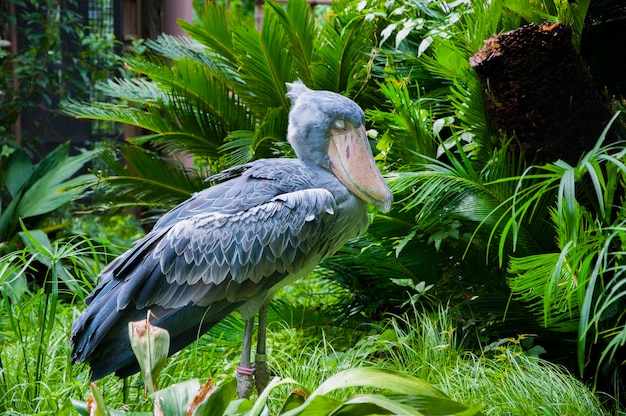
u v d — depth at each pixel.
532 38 5.59
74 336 4.90
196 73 7.65
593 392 5.46
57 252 6.04
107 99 10.62
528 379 5.36
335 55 7.25
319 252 5.03
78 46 10.61
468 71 6.13
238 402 4.32
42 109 10.52
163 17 10.56
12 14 10.27
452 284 6.62
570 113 5.71
